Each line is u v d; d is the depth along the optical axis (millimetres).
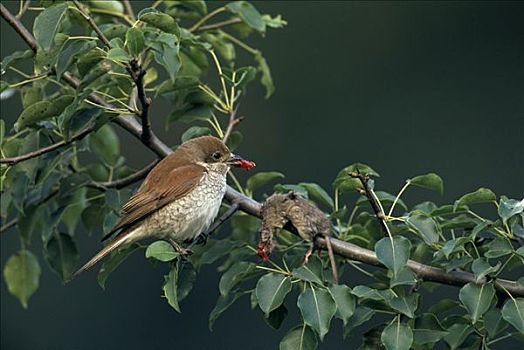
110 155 11164
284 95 21969
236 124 10508
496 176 21234
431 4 22328
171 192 10172
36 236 20438
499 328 8836
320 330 8125
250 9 11070
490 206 20156
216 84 19906
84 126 9461
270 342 19359
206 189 10266
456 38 22500
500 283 8609
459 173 21312
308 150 21734
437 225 8719
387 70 22188
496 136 21609
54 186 10703
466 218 8914
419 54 22156
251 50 11367
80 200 10578
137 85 9023
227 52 11508
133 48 8773
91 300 19969
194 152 10453
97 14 11352
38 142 10078
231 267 8953
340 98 22047
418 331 8656
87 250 19766
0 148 10078
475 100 22031
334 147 21797
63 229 19359
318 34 22234
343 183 9492
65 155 10414
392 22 22406
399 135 21891
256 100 21859
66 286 20047
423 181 9305
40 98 10281
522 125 21766
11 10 20656
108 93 10453
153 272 19969
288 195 9336
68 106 9156
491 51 22172
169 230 10242
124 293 19906
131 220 10094
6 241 20578
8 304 20297
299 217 9141
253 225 10719
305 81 22125
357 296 8297
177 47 8961
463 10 22469
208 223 10359
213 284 19594
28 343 20094
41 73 10031
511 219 8734
